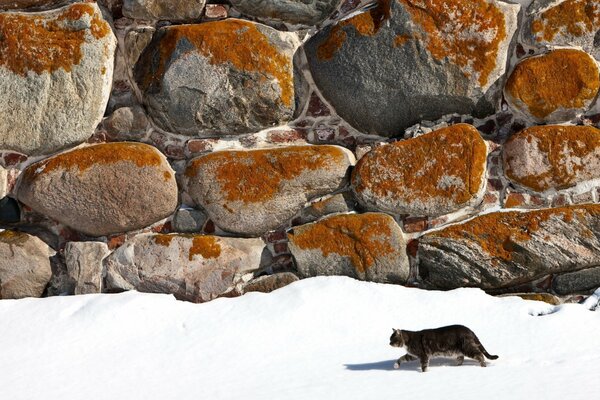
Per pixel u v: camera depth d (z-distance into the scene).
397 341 9.45
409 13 12.27
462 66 12.27
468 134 12.27
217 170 12.46
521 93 12.27
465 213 12.35
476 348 9.42
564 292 12.20
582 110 12.34
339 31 12.47
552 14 12.30
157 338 10.71
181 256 12.42
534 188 12.31
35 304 11.61
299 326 10.88
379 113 12.50
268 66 12.48
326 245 12.31
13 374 9.68
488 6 12.26
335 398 8.55
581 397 8.26
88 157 12.52
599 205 12.10
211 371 9.66
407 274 12.28
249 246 12.48
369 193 12.31
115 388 9.18
